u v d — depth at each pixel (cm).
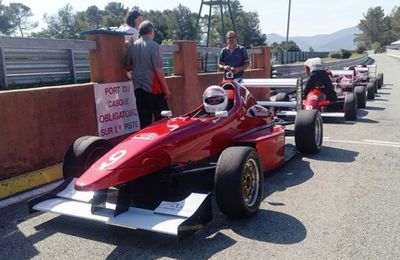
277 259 359
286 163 651
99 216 397
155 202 445
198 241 395
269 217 446
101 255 374
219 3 5116
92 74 721
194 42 987
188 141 466
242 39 11694
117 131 741
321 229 415
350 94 1056
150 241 398
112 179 393
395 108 1288
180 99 954
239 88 578
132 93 773
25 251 386
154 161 429
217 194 422
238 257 363
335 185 547
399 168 619
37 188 559
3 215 470
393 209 462
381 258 356
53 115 618
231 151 430
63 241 403
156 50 677
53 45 621
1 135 546
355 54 9938
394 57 8512
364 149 741
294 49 7869
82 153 474
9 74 776
